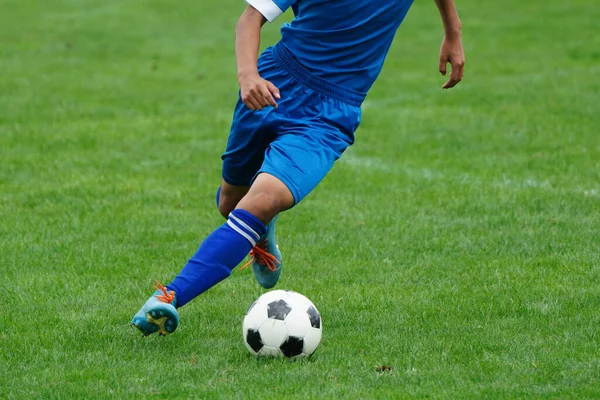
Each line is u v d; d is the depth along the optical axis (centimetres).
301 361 1495
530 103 4403
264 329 1491
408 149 3562
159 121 4191
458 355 1517
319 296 1891
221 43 6825
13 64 5859
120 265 2138
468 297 1861
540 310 1766
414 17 7769
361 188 2941
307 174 1536
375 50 1627
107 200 2809
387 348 1557
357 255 2219
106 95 4872
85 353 1547
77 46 6625
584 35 6631
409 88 5003
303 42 1606
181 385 1384
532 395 1326
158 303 1480
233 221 1525
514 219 2531
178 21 7869
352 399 1316
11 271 2083
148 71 5706
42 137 3797
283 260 2173
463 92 4781
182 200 2817
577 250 2219
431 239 2348
